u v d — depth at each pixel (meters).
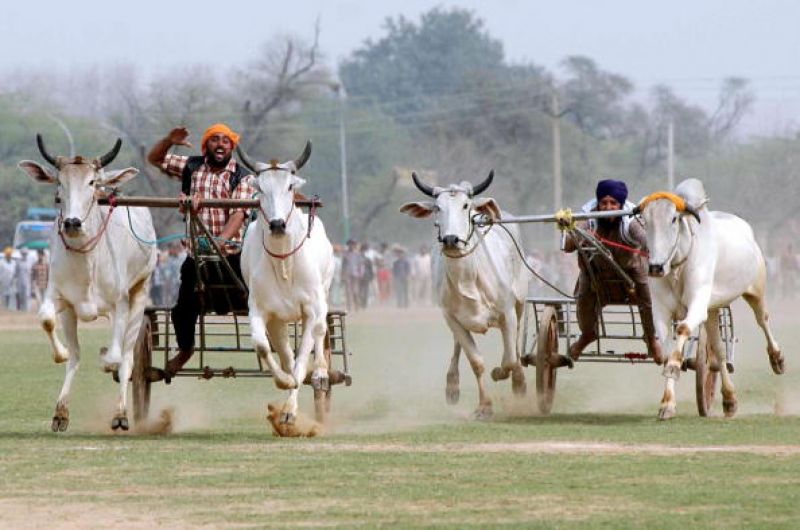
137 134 156.12
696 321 31.62
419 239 165.00
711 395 34.09
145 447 27.19
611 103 195.50
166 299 88.31
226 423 32.59
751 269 34.19
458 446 27.25
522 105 179.00
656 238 30.95
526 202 172.25
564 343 40.94
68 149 175.75
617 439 28.22
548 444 27.50
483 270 32.81
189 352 31.42
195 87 154.12
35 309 98.94
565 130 175.75
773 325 73.44
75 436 29.34
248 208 29.28
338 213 167.38
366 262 97.31
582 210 34.19
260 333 28.73
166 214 133.12
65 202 28.64
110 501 21.56
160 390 40.09
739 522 19.81
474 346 33.22
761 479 23.02
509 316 33.62
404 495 21.88
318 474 23.73
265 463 24.95
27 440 28.42
